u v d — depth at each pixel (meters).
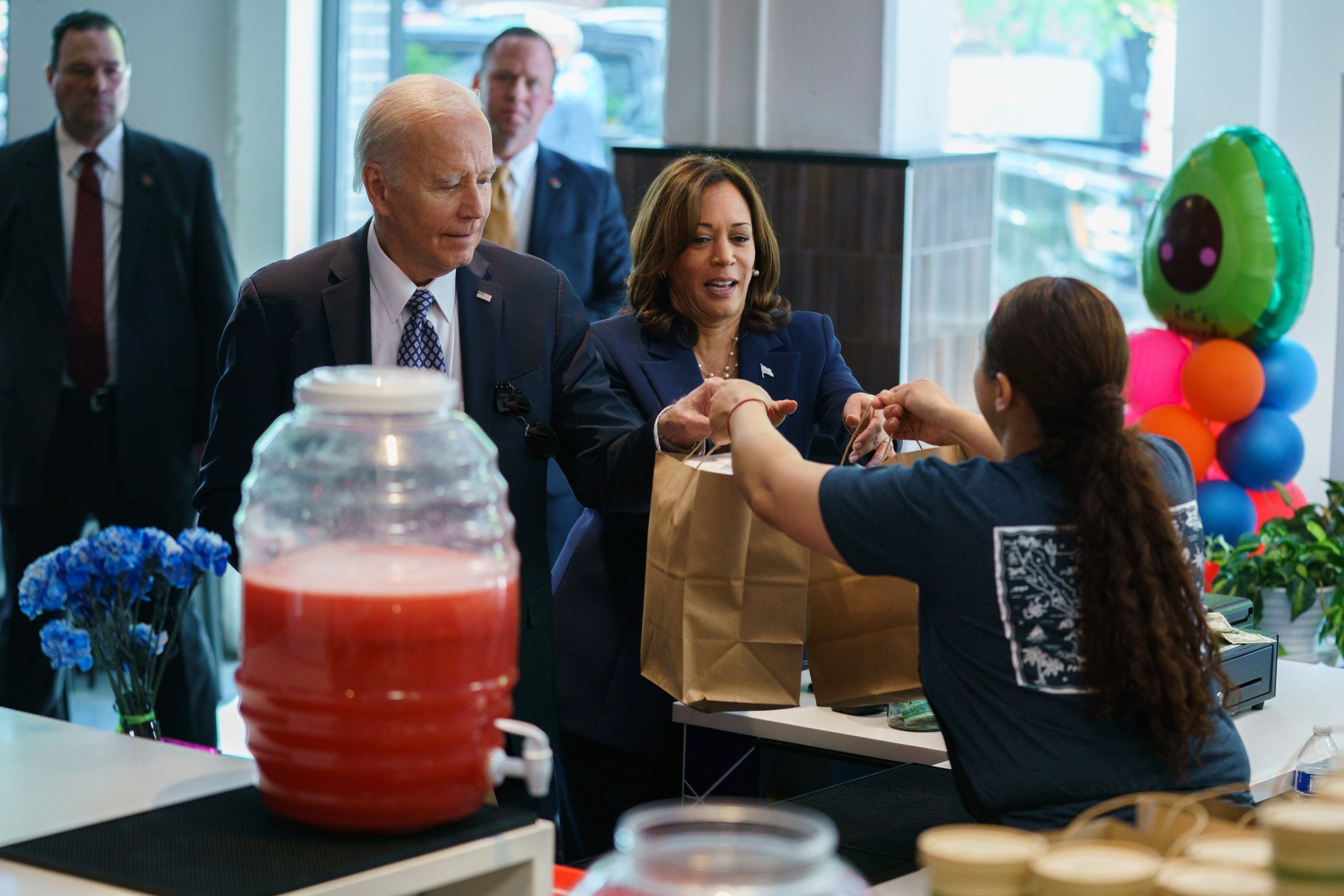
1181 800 1.35
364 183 2.17
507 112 4.61
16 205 4.40
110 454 4.39
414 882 1.34
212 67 5.51
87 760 1.75
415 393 1.42
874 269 4.54
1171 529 1.57
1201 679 1.56
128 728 2.45
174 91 5.54
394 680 1.33
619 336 2.71
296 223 5.62
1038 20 5.02
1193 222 3.85
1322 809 1.17
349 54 5.69
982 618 1.58
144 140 4.43
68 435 4.37
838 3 4.70
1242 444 3.91
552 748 2.31
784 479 1.67
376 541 1.42
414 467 1.42
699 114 4.95
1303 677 2.66
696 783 2.53
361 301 2.22
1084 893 1.13
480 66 4.95
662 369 2.67
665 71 5.09
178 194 4.43
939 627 1.62
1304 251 3.81
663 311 2.73
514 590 1.43
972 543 1.57
